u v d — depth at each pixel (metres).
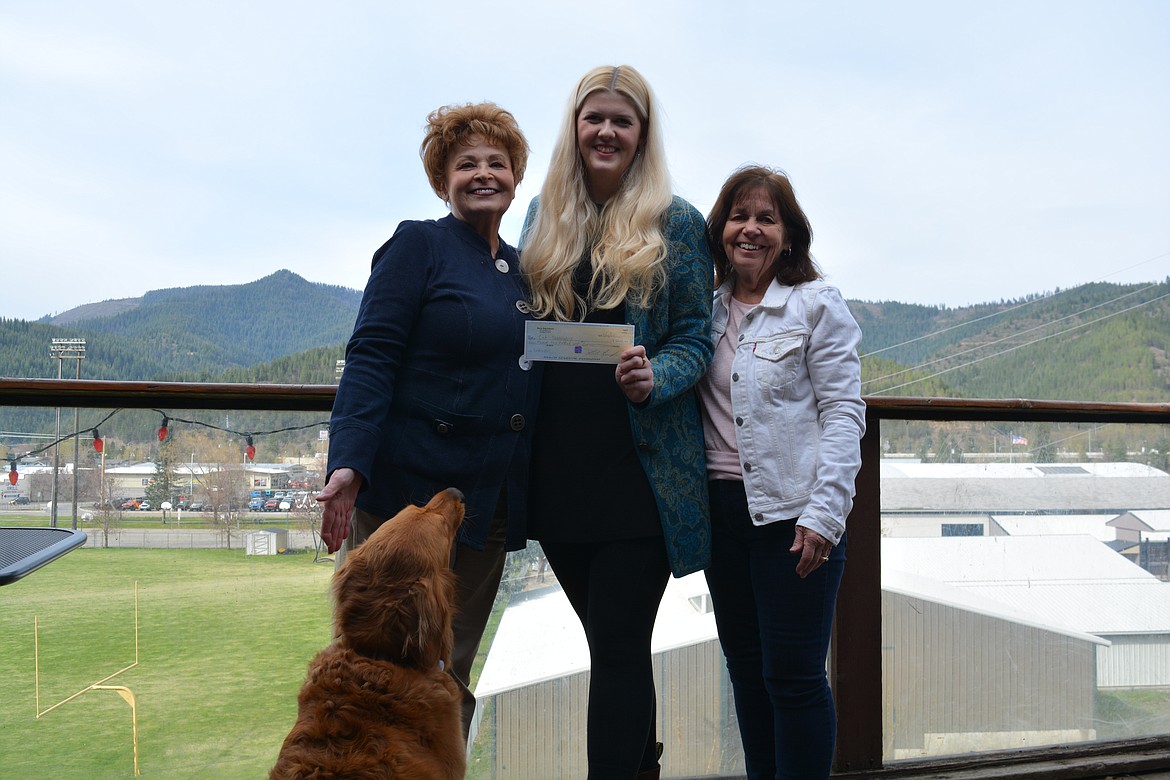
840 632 2.27
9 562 1.21
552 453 1.72
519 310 1.71
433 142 1.76
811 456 1.77
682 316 1.81
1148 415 2.54
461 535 1.62
